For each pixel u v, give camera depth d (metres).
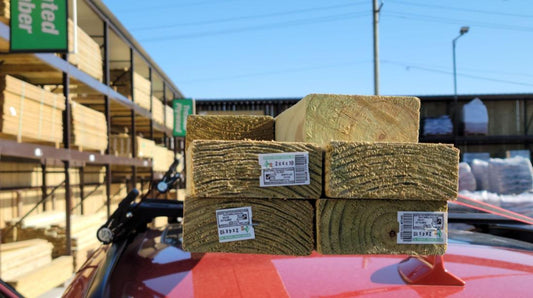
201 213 0.82
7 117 4.48
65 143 5.98
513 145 17.34
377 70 13.43
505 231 1.78
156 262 1.25
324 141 0.94
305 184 0.82
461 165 2.97
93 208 9.81
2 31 4.87
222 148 0.80
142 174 12.10
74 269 5.57
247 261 1.22
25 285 4.30
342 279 1.06
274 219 0.82
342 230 0.82
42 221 5.96
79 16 8.55
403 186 0.80
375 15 13.41
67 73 6.14
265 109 17.14
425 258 1.08
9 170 6.62
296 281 1.06
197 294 1.01
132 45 10.37
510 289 0.98
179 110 14.69
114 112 10.84
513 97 17.34
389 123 0.96
